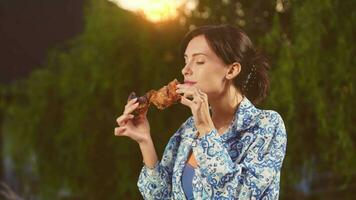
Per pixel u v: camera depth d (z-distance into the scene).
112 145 6.57
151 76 6.37
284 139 2.46
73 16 8.44
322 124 5.52
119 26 6.49
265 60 2.60
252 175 2.37
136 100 2.57
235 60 2.50
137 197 6.49
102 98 6.60
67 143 6.77
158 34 6.41
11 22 8.02
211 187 2.34
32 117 6.98
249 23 6.04
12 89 7.21
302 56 5.56
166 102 2.52
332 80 5.62
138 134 2.59
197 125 2.39
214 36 2.49
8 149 7.21
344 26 5.60
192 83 2.49
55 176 6.88
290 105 5.50
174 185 2.51
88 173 6.65
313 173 5.97
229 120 2.54
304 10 5.59
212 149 2.35
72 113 6.67
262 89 2.60
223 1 6.18
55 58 7.10
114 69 6.46
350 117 5.64
